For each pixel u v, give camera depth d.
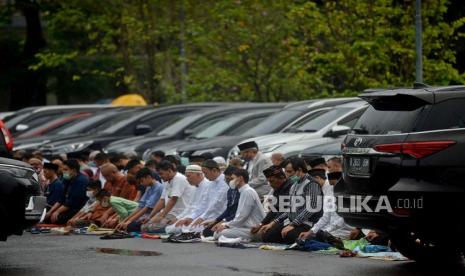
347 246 19.02
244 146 23.78
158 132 33.41
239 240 20.38
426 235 15.05
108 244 20.69
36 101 65.19
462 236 14.89
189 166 22.39
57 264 17.30
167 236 22.16
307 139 25.80
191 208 22.39
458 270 15.98
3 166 17.11
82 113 41.06
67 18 47.66
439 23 34.06
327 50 37.44
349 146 15.95
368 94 15.87
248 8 39.41
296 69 38.53
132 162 24.97
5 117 44.06
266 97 40.31
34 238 22.39
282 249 19.17
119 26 45.47
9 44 64.69
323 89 38.94
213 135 31.09
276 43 39.22
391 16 34.34
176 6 43.91
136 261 17.45
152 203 23.25
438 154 14.84
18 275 15.97
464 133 14.93
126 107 40.47
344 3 35.19
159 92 46.50
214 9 41.69
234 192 21.47
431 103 15.18
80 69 62.81
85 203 25.67
